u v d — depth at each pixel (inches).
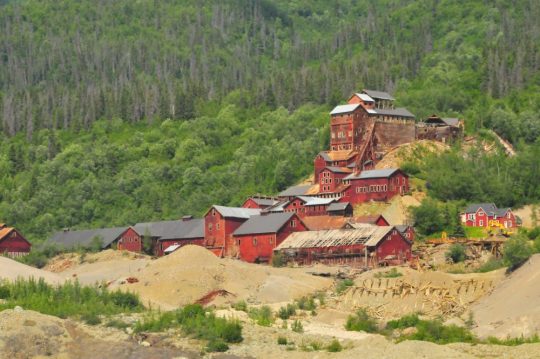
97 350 6540.4
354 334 7165.4
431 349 5935.0
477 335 7175.2
